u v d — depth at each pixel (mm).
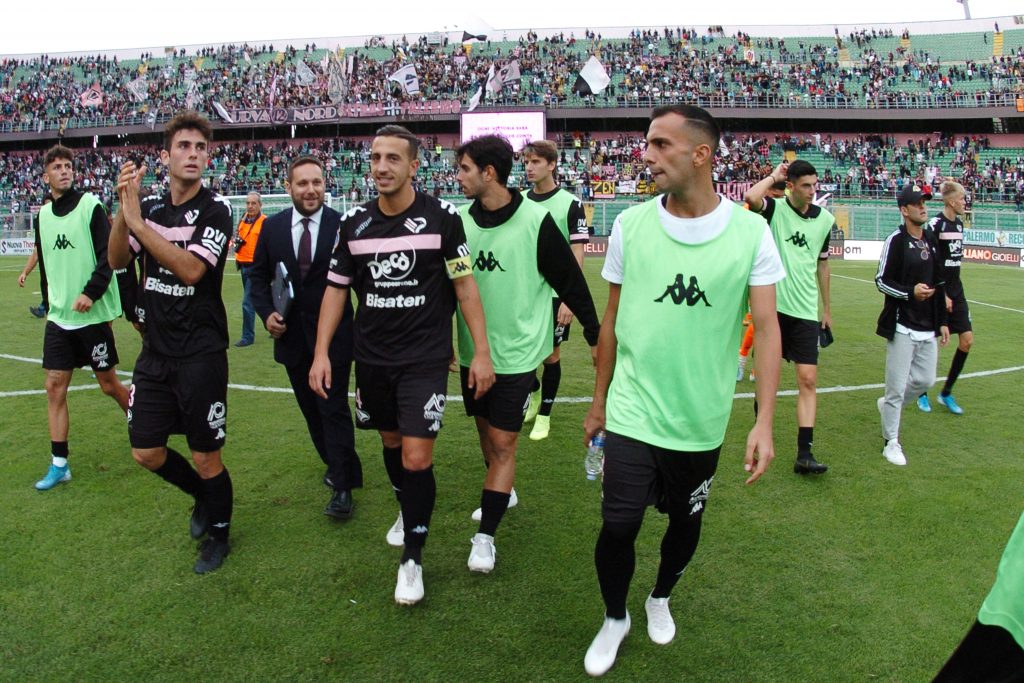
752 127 40062
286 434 5523
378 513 4152
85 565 3537
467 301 3379
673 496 2803
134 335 9672
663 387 2693
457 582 3424
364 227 3305
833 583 3443
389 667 2809
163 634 3000
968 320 6211
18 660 2826
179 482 3715
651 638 3008
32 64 46906
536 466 4934
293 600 3256
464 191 3650
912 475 4805
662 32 44812
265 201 23828
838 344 9375
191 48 46312
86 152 40812
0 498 4305
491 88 38156
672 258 2674
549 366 5383
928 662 2869
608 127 40719
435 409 3309
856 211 25734
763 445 2648
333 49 45906
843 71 40906
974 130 39344
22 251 26812
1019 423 6008
